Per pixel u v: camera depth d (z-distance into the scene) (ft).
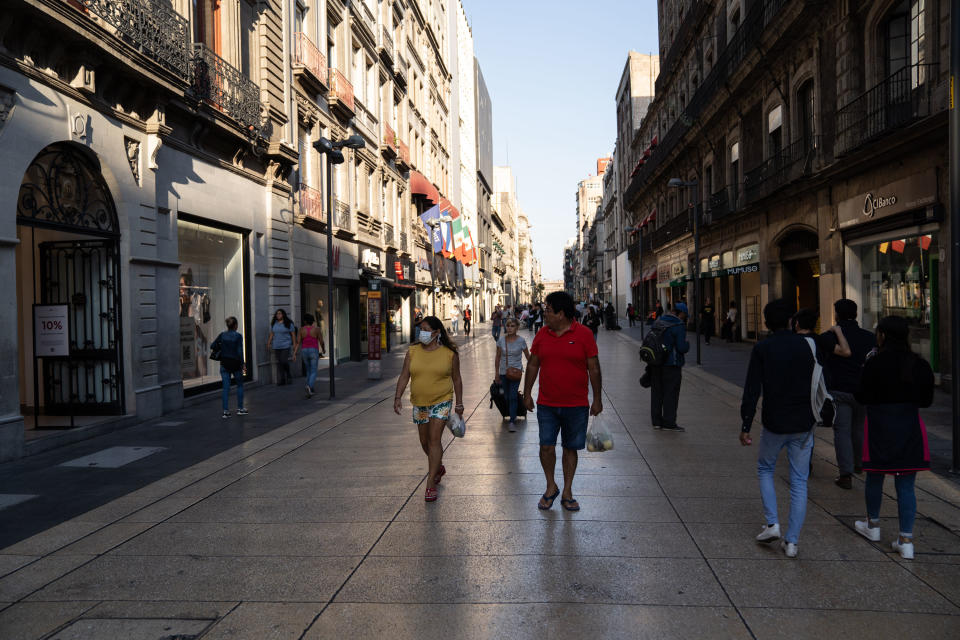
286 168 55.11
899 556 14.30
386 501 19.01
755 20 67.87
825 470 21.93
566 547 15.03
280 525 17.03
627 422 31.45
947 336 36.86
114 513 18.28
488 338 122.83
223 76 44.39
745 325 87.97
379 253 85.97
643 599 12.34
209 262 44.68
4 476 22.89
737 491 19.47
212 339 44.78
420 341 19.89
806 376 14.35
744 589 12.72
